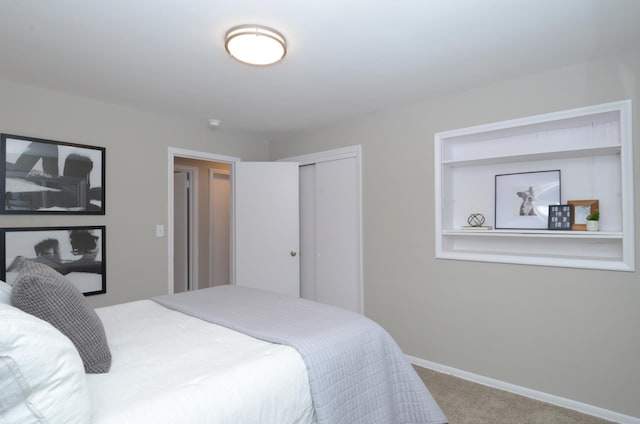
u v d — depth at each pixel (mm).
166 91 2828
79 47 2109
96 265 2982
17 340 846
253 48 1994
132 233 3221
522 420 2221
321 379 1420
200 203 5137
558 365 2420
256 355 1421
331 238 3840
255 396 1205
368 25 1888
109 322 1859
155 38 2010
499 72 2498
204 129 3807
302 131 4066
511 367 2609
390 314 3287
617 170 2381
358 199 3549
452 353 2902
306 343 1516
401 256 3219
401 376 1828
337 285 3777
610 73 2248
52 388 879
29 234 2645
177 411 1037
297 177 4105
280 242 4078
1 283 1444
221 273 5355
